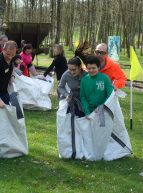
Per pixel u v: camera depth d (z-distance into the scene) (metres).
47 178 3.70
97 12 37.31
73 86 4.30
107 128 4.13
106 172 3.96
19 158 4.27
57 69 7.11
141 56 38.38
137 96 11.26
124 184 3.64
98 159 4.33
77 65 4.09
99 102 4.20
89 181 3.69
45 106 7.63
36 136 5.51
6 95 4.59
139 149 5.16
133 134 6.20
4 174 3.74
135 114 8.14
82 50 4.24
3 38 7.26
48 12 48.91
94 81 4.11
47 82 8.01
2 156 4.21
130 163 4.36
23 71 8.27
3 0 12.93
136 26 56.28
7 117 4.05
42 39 18.19
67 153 4.30
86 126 4.21
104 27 30.95
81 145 4.32
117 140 4.43
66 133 4.28
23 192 3.31
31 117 6.93
